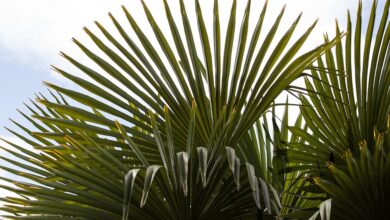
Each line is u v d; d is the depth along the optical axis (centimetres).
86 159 366
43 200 345
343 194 340
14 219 329
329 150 418
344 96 419
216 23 406
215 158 364
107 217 351
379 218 341
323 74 433
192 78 402
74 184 390
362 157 330
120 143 393
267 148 450
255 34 399
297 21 386
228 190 364
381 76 408
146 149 392
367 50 416
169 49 407
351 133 411
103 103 399
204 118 396
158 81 401
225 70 399
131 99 400
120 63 404
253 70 394
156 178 356
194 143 393
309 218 336
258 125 458
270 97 391
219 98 396
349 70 421
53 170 351
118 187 354
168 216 359
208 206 363
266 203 324
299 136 432
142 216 357
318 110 426
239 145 441
